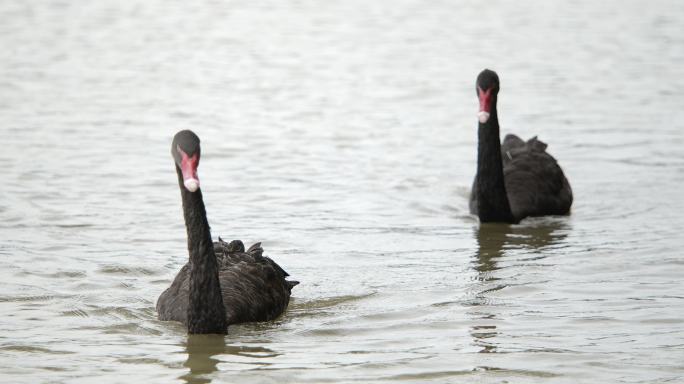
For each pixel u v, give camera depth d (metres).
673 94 27.97
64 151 21.78
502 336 12.22
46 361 11.46
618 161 21.58
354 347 11.93
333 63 32.34
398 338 12.21
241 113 25.84
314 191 19.39
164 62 32.38
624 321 12.67
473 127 24.69
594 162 21.53
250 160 21.59
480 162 17.53
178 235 16.56
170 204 18.30
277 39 36.47
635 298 13.55
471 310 13.17
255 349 11.86
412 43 35.69
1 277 14.33
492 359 11.49
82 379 10.92
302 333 12.41
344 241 16.45
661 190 19.48
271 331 12.50
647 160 21.59
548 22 40.19
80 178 19.77
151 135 23.42
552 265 15.13
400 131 24.20
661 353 11.59
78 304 13.38
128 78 29.89
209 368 11.26
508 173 18.69
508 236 16.88
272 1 45.09
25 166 20.47
